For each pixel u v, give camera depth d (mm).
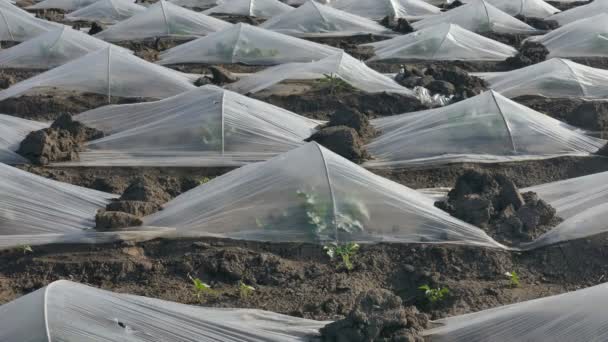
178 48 29031
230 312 10742
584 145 19062
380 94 22750
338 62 23438
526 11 39500
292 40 28484
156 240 13695
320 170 14188
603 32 30062
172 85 23266
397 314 10281
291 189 14062
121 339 9352
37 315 9219
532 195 15258
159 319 9797
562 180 17156
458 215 14422
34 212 14586
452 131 18719
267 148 18344
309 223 13727
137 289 12289
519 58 27828
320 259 13227
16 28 32625
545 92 23672
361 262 13086
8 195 14742
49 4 44219
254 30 28578
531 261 13406
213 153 18203
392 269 13008
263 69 27344
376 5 39469
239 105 19234
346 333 10016
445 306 11969
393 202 14047
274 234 13656
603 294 10336
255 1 40188
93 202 15258
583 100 23047
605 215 14000
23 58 27297
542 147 18641
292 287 12406
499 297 12266
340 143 18000
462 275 12977
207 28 33156
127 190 15531
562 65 24312
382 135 19625
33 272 12727
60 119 19109
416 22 36219
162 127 18797
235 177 14766
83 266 12781
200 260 12906
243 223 13828
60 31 27906
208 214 14070
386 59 28797
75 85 23047
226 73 24516
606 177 15945
